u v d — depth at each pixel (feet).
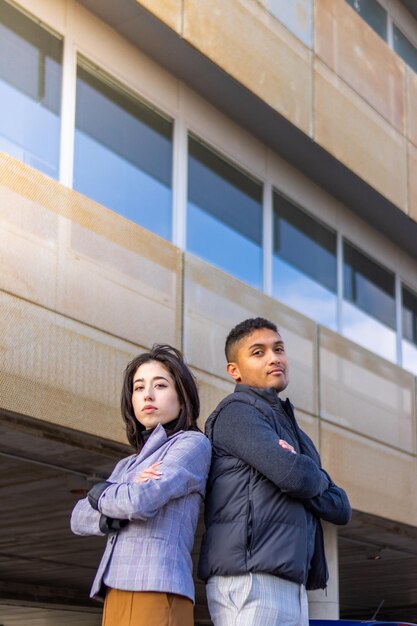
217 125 42.45
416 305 57.93
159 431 15.07
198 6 38.14
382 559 57.16
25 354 29.60
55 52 34.55
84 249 32.60
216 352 38.04
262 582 14.44
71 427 30.78
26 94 33.06
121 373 33.09
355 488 45.62
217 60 38.86
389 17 57.06
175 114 40.01
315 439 43.50
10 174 30.35
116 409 32.60
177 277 36.73
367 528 48.42
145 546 14.11
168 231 38.96
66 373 30.96
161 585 13.88
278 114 42.57
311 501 14.88
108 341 32.89
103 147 36.09
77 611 72.08
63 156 34.14
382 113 50.78
